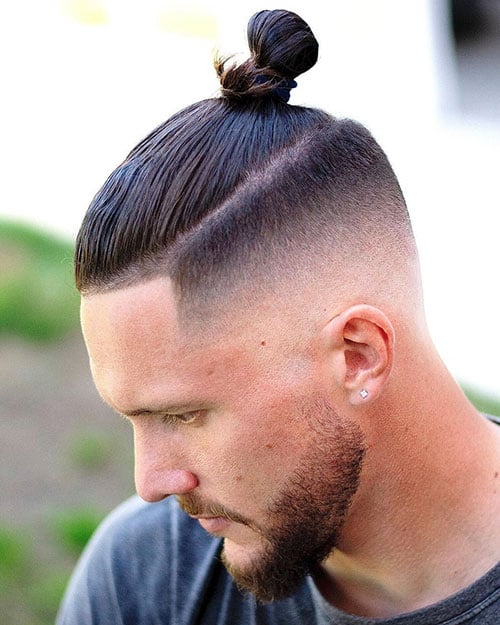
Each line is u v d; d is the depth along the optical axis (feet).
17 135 28.37
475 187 21.38
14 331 18.53
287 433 4.06
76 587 5.36
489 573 4.17
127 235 3.94
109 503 13.42
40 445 14.88
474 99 27.12
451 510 4.26
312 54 4.31
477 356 15.64
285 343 4.00
